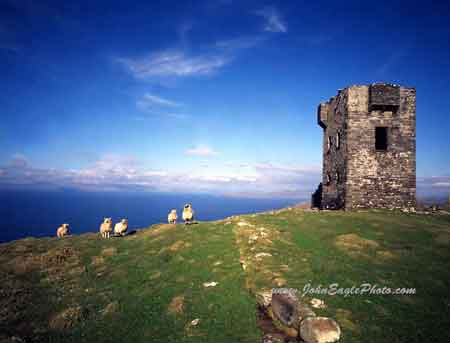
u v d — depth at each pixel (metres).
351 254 19.86
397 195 37.53
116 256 25.94
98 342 13.87
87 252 28.00
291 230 25.47
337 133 40.88
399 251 20.55
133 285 19.50
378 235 24.23
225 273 17.61
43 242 33.12
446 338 11.41
